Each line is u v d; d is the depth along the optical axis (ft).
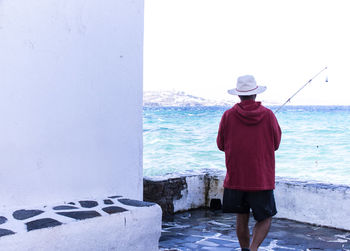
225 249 13.44
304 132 147.13
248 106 11.08
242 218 11.37
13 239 7.35
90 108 10.42
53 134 9.65
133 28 11.37
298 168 80.28
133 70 11.44
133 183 11.64
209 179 20.11
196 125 184.65
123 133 11.28
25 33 9.02
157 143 117.08
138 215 9.72
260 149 10.78
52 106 9.60
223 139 11.50
